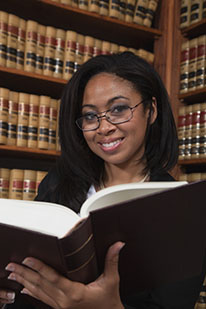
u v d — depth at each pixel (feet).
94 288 2.94
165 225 2.91
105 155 4.33
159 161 4.65
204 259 3.63
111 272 2.93
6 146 8.47
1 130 8.45
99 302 2.96
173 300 3.61
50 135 9.06
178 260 3.19
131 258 3.03
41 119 8.95
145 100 4.36
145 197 2.69
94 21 9.79
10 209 3.10
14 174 8.68
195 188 2.85
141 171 4.62
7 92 8.62
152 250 3.03
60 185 4.81
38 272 2.89
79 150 4.75
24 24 8.94
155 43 10.54
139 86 4.33
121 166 4.56
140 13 10.09
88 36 9.70
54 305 3.01
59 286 2.85
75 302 2.92
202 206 2.98
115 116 4.20
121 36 10.54
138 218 2.78
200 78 9.55
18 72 8.66
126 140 4.23
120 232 2.81
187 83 9.93
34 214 3.04
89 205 2.99
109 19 9.70
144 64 4.54
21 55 8.86
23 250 2.82
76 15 9.56
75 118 4.72
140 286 3.30
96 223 2.66
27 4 9.21
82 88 4.63
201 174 9.33
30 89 9.73
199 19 9.92
